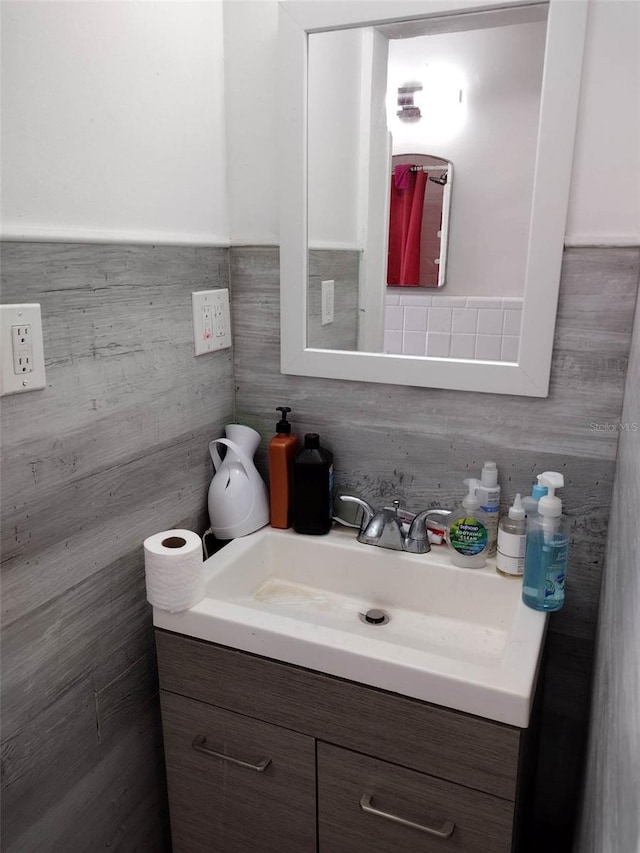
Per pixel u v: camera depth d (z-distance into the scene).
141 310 1.16
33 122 0.91
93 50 1.00
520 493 1.29
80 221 1.01
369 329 1.32
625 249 1.11
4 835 1.00
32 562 0.99
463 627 1.26
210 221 1.34
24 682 1.00
